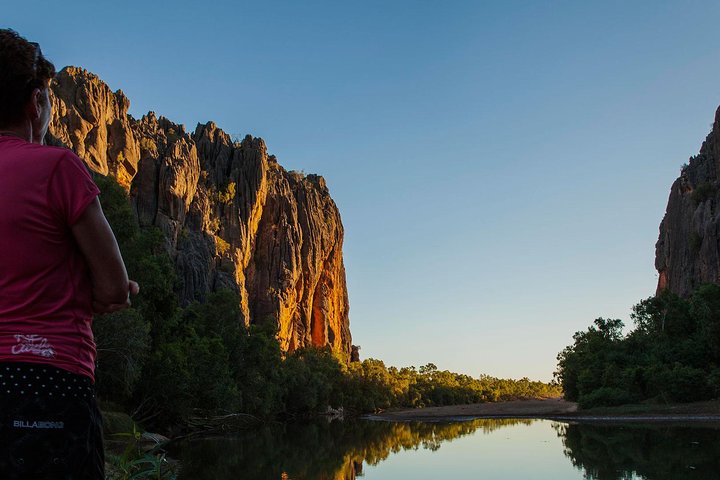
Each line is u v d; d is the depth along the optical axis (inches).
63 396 82.1
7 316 81.1
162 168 4581.7
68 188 85.9
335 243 7317.9
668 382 2881.4
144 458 245.1
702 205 5123.0
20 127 93.3
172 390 1760.6
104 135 4158.5
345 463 1358.3
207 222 5017.2
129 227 1681.8
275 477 1071.6
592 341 3634.4
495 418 3924.7
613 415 2891.2
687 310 3319.4
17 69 90.0
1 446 78.0
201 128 6033.5
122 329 1418.6
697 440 1567.4
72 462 82.5
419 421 3745.1
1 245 81.2
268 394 2832.2
